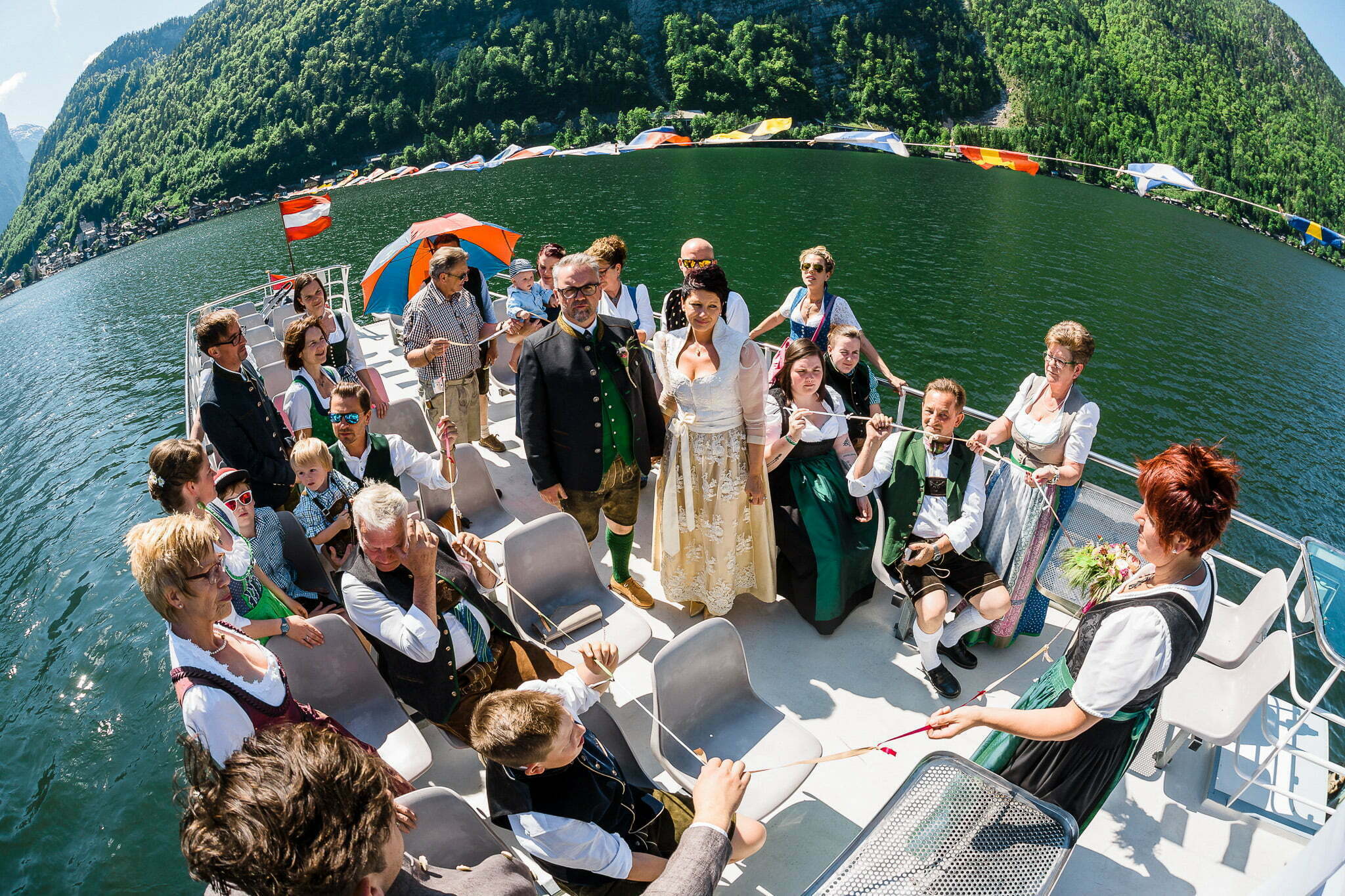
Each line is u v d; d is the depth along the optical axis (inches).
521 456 230.8
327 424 180.1
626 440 146.9
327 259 2181.3
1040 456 139.0
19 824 280.4
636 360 148.0
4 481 927.7
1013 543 138.0
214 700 87.2
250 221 3919.8
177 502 126.8
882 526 142.8
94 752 322.3
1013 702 136.0
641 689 141.6
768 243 2142.0
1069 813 89.5
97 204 5487.2
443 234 319.3
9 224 7741.1
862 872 83.6
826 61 4574.3
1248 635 124.0
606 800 88.0
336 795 48.4
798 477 149.1
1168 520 76.9
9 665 435.5
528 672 119.0
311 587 149.9
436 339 201.5
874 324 1552.7
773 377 155.1
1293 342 1626.5
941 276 1881.2
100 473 873.5
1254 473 1136.2
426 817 87.6
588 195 2908.5
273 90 5265.8
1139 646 78.8
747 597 165.2
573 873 86.7
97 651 424.8
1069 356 133.3
